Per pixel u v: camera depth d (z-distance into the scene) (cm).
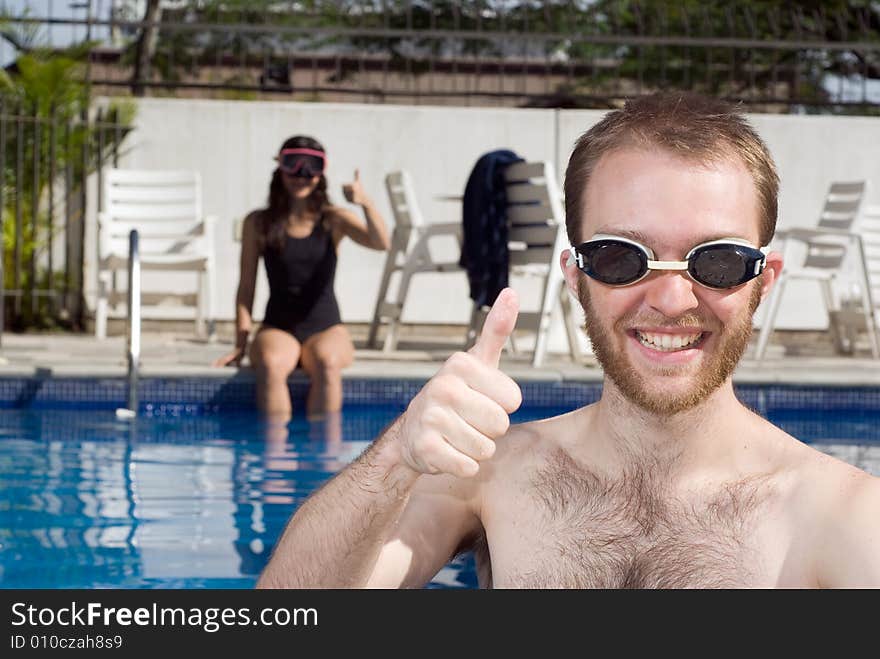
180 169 872
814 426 542
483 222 645
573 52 1401
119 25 870
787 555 128
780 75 1441
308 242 565
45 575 260
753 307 125
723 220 123
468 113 886
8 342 725
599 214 126
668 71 1455
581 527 138
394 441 121
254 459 417
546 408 575
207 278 758
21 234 815
